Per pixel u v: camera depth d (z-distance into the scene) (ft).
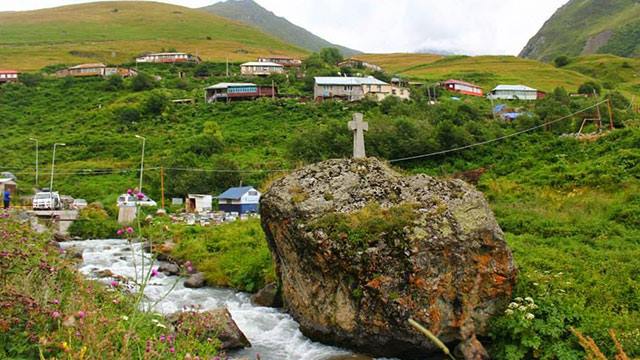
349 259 41.14
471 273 40.45
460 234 40.83
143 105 317.63
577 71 524.11
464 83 388.37
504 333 39.24
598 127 170.30
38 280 27.53
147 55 494.59
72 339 21.62
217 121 296.71
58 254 40.11
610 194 99.55
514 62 570.87
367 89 332.80
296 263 46.88
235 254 72.49
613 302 42.50
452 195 44.78
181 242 86.17
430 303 38.81
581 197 99.09
